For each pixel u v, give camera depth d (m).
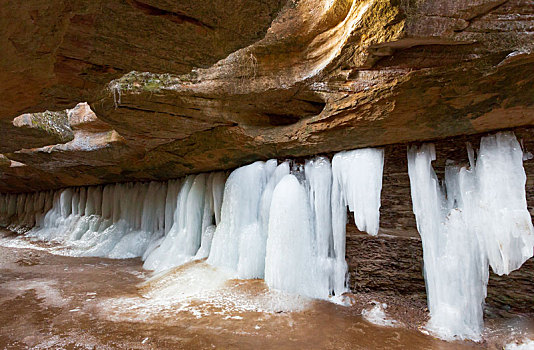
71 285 5.03
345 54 3.16
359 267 4.38
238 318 3.52
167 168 6.84
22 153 7.25
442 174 3.67
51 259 7.32
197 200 6.41
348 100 3.51
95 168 7.93
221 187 6.18
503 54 2.47
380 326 3.40
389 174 4.02
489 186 3.16
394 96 3.13
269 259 4.43
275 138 4.52
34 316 3.60
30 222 12.10
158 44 2.34
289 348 2.86
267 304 3.88
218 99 4.25
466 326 3.19
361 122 3.58
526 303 3.31
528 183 3.19
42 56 2.33
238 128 4.67
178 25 2.14
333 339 3.07
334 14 3.32
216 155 5.51
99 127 6.37
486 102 2.87
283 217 4.40
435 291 3.46
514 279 3.39
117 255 7.54
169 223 7.42
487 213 3.15
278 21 3.66
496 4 2.28
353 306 3.97
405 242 4.07
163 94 4.07
